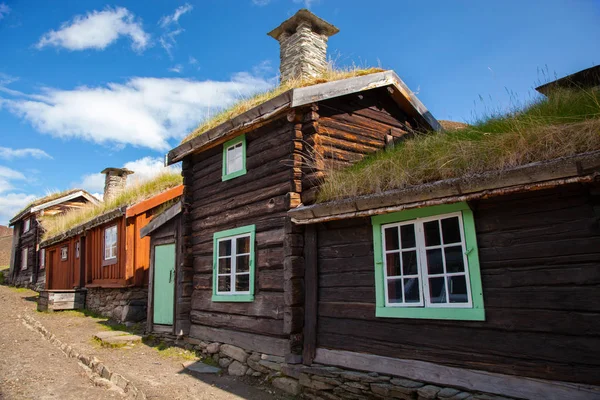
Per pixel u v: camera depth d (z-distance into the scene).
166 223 10.30
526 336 4.35
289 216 6.59
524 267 4.45
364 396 5.36
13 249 27.72
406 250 5.44
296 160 6.96
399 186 5.38
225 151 8.62
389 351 5.41
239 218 7.98
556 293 4.22
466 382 4.67
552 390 4.11
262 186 7.57
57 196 25.27
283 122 7.42
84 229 15.59
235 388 6.50
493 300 4.60
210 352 8.10
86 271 15.45
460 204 4.91
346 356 5.85
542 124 4.86
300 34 9.87
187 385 6.56
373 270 5.75
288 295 6.48
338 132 7.84
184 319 9.02
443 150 5.41
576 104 5.32
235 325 7.70
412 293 5.33
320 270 6.40
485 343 4.61
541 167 4.08
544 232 4.37
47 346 8.91
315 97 7.12
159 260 10.32
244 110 8.33
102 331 10.81
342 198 5.96
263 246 7.34
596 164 3.80
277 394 6.20
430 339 5.05
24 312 14.16
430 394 4.74
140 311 12.39
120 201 14.80
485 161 4.76
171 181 14.53
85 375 6.84
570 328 4.09
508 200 4.64
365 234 5.93
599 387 3.87
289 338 6.59
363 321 5.76
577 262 4.14
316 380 5.86
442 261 5.09
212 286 8.45
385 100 9.10
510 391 4.36
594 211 4.08
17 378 6.45
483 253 4.74
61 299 14.73
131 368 7.42
